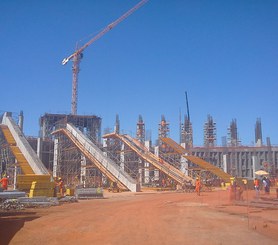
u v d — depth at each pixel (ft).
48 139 310.04
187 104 387.55
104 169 209.26
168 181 226.17
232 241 41.16
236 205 88.94
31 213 73.26
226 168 305.73
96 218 63.82
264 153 321.32
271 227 51.47
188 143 350.64
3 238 44.34
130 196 140.05
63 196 121.49
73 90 458.91
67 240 42.75
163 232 47.24
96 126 354.95
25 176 124.98
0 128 223.71
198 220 59.26
